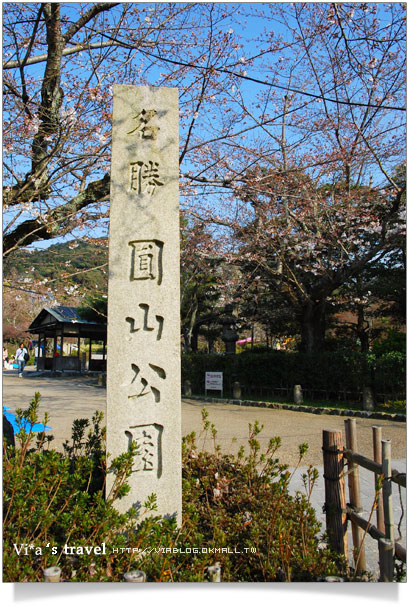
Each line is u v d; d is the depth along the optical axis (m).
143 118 3.30
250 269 14.91
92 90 5.50
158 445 2.97
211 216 12.57
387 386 11.21
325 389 12.40
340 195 11.79
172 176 3.27
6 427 3.83
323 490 5.09
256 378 14.13
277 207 11.88
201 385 15.93
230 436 8.05
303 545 2.58
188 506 2.76
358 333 14.65
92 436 3.85
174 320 3.11
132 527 2.48
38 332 27.72
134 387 2.99
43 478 2.57
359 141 9.87
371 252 10.83
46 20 4.87
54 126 5.25
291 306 14.13
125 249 3.13
